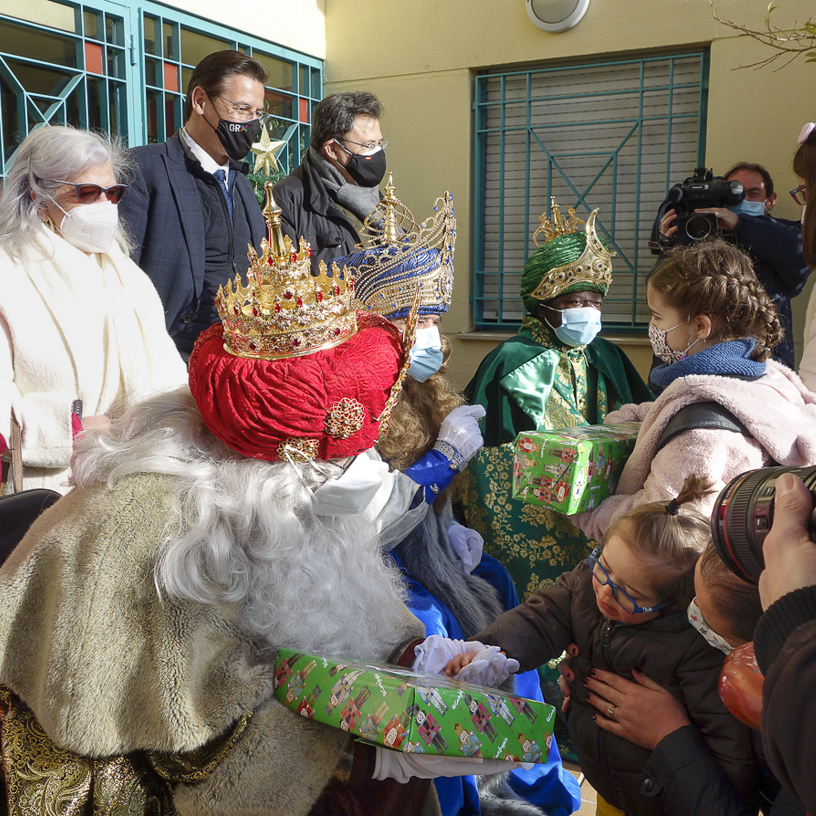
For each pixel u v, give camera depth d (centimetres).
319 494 120
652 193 482
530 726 120
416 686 110
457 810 180
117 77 411
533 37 479
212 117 320
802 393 184
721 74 438
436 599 204
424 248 206
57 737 109
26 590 116
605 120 485
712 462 164
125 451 123
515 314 529
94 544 113
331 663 115
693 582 138
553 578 244
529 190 511
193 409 128
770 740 85
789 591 87
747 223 333
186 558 111
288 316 115
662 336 192
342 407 116
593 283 252
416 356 203
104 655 110
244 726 113
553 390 259
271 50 495
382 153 368
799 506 94
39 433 210
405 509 193
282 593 116
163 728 109
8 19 360
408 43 512
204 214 329
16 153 226
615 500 184
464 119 504
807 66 417
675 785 135
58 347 215
